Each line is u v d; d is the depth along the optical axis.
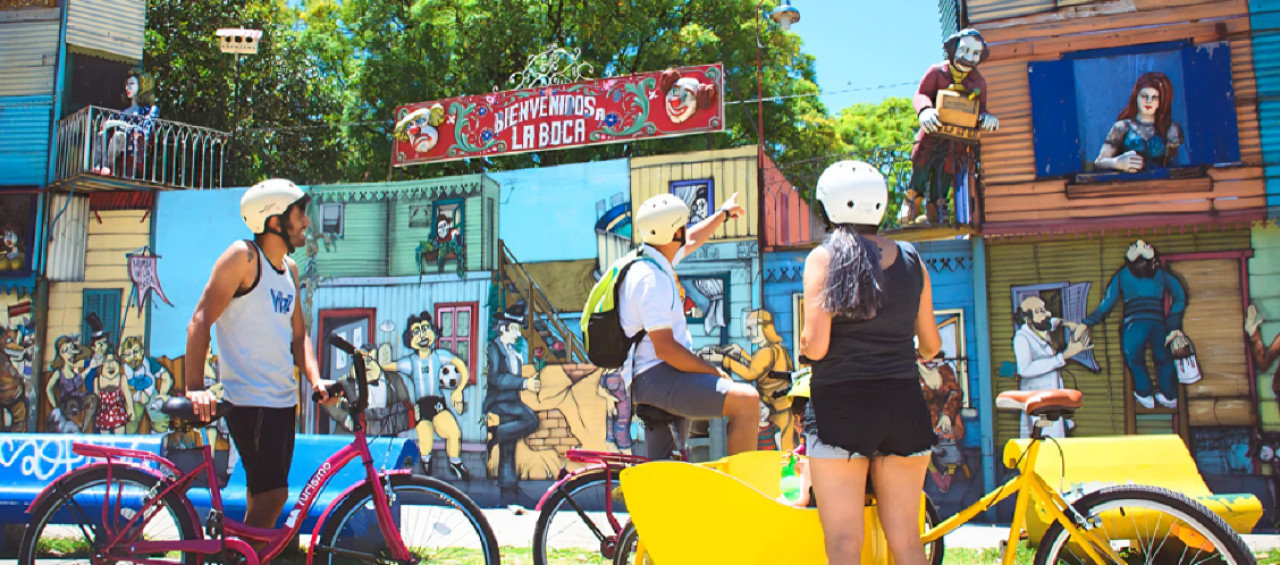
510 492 9.86
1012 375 8.67
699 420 4.78
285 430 4.72
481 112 11.04
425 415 10.27
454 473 10.09
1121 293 8.49
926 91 8.82
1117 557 3.63
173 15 18.36
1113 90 8.73
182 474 4.57
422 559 4.38
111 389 11.16
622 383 9.70
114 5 12.67
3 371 11.30
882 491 3.38
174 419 4.42
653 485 3.72
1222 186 8.37
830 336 3.37
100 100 12.42
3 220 11.55
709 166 9.82
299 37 19.62
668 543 3.70
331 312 10.73
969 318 8.82
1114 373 8.42
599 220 10.11
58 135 11.75
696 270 9.67
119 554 4.46
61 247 11.49
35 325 11.33
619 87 10.56
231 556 4.44
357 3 18.91
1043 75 8.91
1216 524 3.56
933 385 8.82
